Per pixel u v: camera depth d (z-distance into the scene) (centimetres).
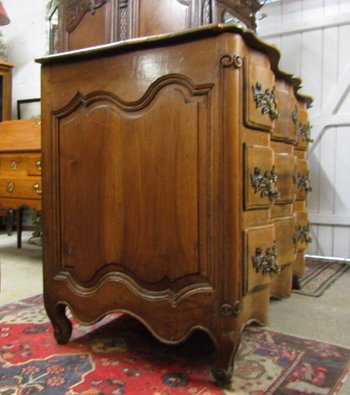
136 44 100
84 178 112
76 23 160
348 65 241
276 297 167
